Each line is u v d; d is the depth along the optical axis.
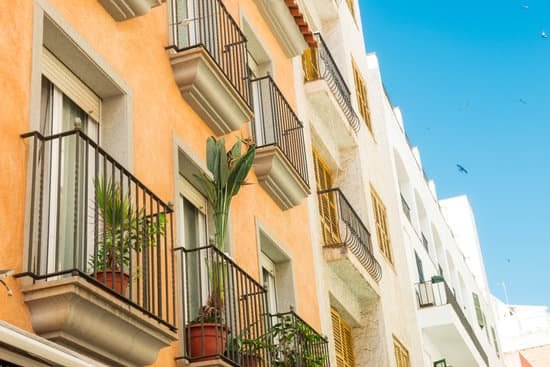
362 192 20.16
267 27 15.99
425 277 26.84
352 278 17.38
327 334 15.27
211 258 10.05
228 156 11.26
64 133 7.50
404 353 20.66
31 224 7.31
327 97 18.11
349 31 23.58
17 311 7.02
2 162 7.26
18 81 7.69
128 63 9.89
